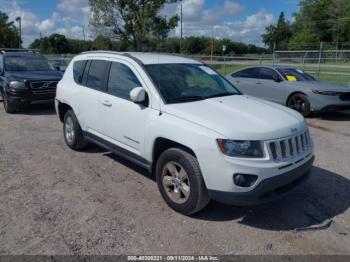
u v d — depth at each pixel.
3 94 10.28
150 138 4.25
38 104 10.31
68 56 36.62
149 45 26.52
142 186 4.84
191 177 3.79
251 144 3.54
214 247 3.44
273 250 3.41
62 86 6.35
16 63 10.95
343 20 69.75
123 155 4.90
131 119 4.58
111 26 26.11
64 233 3.63
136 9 25.33
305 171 4.03
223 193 3.57
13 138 7.26
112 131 5.02
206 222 3.90
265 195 3.64
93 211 4.11
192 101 4.39
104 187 4.80
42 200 4.38
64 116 6.45
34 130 7.98
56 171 5.38
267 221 3.94
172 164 4.04
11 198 4.42
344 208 4.27
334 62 20.70
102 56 5.50
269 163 3.56
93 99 5.37
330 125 8.84
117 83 5.01
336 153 6.41
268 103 4.68
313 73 19.23
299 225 3.87
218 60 29.00
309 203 4.38
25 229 3.70
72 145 6.26
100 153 6.25
